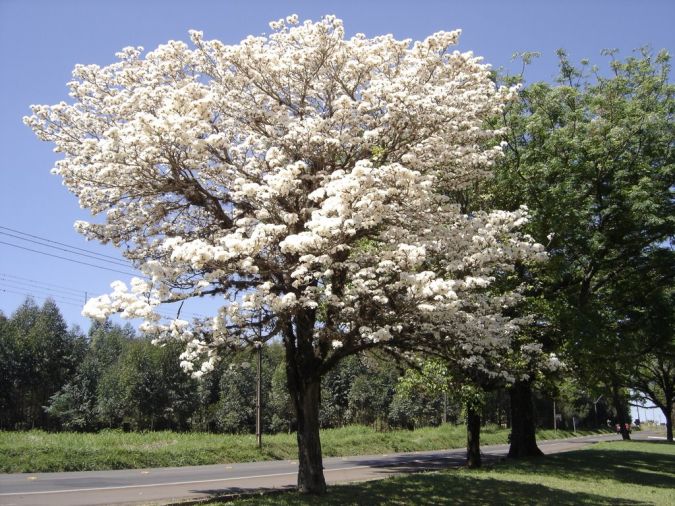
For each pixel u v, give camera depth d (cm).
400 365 1323
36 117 1115
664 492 1414
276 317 951
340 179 887
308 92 1246
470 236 1088
